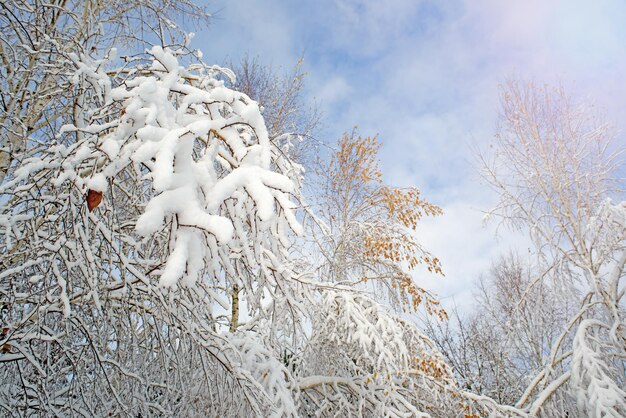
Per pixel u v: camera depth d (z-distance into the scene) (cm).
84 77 318
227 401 391
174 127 245
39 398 290
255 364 490
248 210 270
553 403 721
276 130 841
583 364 665
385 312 559
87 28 401
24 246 306
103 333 312
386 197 948
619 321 688
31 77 355
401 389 608
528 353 1144
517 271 1308
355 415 607
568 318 1007
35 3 362
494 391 1158
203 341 331
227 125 252
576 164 804
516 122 859
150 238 301
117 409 327
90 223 286
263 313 347
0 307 312
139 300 314
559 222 782
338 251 889
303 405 622
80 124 331
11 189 278
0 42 381
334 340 568
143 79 261
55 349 343
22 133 352
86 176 278
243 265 331
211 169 241
